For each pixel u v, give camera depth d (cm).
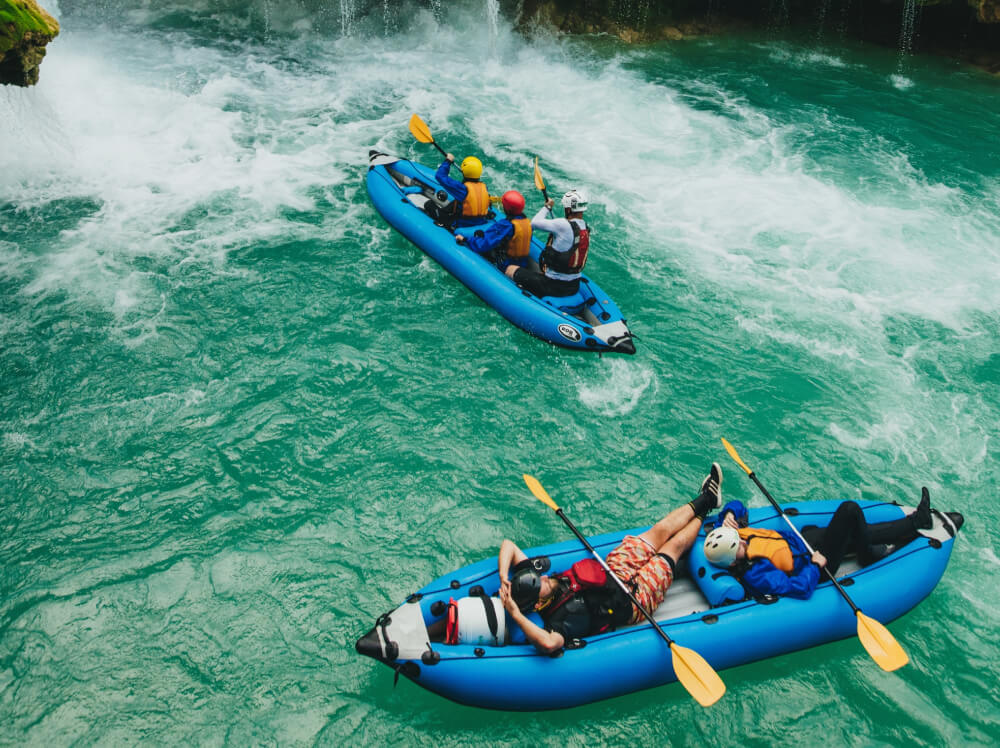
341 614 477
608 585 439
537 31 1483
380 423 618
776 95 1269
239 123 1085
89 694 428
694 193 973
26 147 958
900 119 1190
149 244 811
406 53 1383
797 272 834
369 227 867
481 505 556
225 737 412
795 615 450
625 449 611
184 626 465
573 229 698
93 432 591
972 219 936
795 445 621
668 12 1552
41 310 706
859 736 430
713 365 702
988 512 567
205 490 551
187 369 657
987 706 445
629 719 429
